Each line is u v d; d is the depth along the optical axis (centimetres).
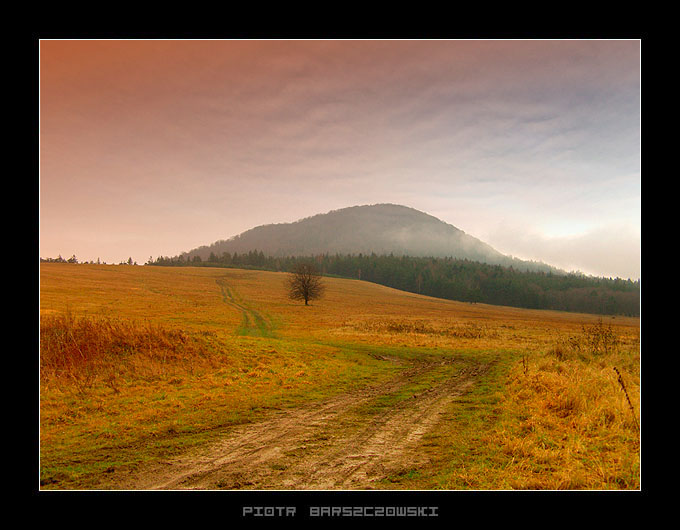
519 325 6669
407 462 783
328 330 4591
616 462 719
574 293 18638
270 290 10619
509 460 759
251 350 2256
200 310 6072
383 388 1560
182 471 754
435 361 2348
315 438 945
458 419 1069
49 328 1641
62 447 866
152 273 11819
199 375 1667
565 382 1241
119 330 1816
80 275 9462
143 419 1072
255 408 1218
